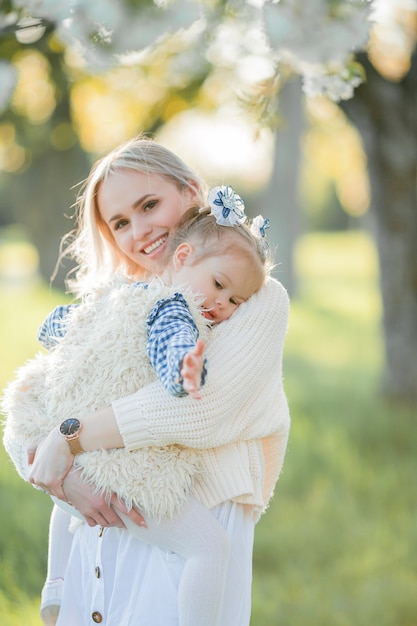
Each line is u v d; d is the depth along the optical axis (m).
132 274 2.35
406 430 6.59
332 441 6.34
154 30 2.02
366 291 19.77
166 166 2.23
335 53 2.17
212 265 2.00
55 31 2.40
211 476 1.98
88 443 1.89
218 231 2.04
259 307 2.03
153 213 2.21
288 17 2.11
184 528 1.92
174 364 1.71
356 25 2.13
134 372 1.91
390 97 6.40
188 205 2.25
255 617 3.73
